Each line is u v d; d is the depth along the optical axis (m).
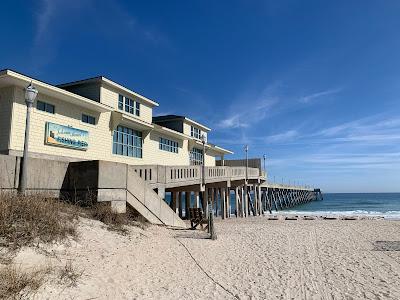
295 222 28.66
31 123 16.52
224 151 41.69
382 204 95.38
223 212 32.84
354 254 12.38
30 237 7.64
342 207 83.88
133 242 10.59
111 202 12.24
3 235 7.29
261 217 37.28
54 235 8.30
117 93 23.11
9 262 6.43
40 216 8.51
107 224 11.20
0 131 15.88
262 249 12.64
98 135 20.84
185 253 10.62
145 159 25.91
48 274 6.49
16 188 10.27
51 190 11.52
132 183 13.44
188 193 30.30
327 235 17.88
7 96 16.03
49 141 17.23
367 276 9.19
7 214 7.74
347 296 7.42
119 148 23.11
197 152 36.22
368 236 17.94
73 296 6.00
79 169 12.13
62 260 7.45
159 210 15.30
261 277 8.76
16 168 10.32
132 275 7.81
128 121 23.03
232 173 30.48
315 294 7.51
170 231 14.30
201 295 7.09
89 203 11.72
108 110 20.72
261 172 42.69
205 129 37.31
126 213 13.17
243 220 30.66
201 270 8.98
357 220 33.34
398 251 13.17
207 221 16.06
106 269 7.77
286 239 15.56
